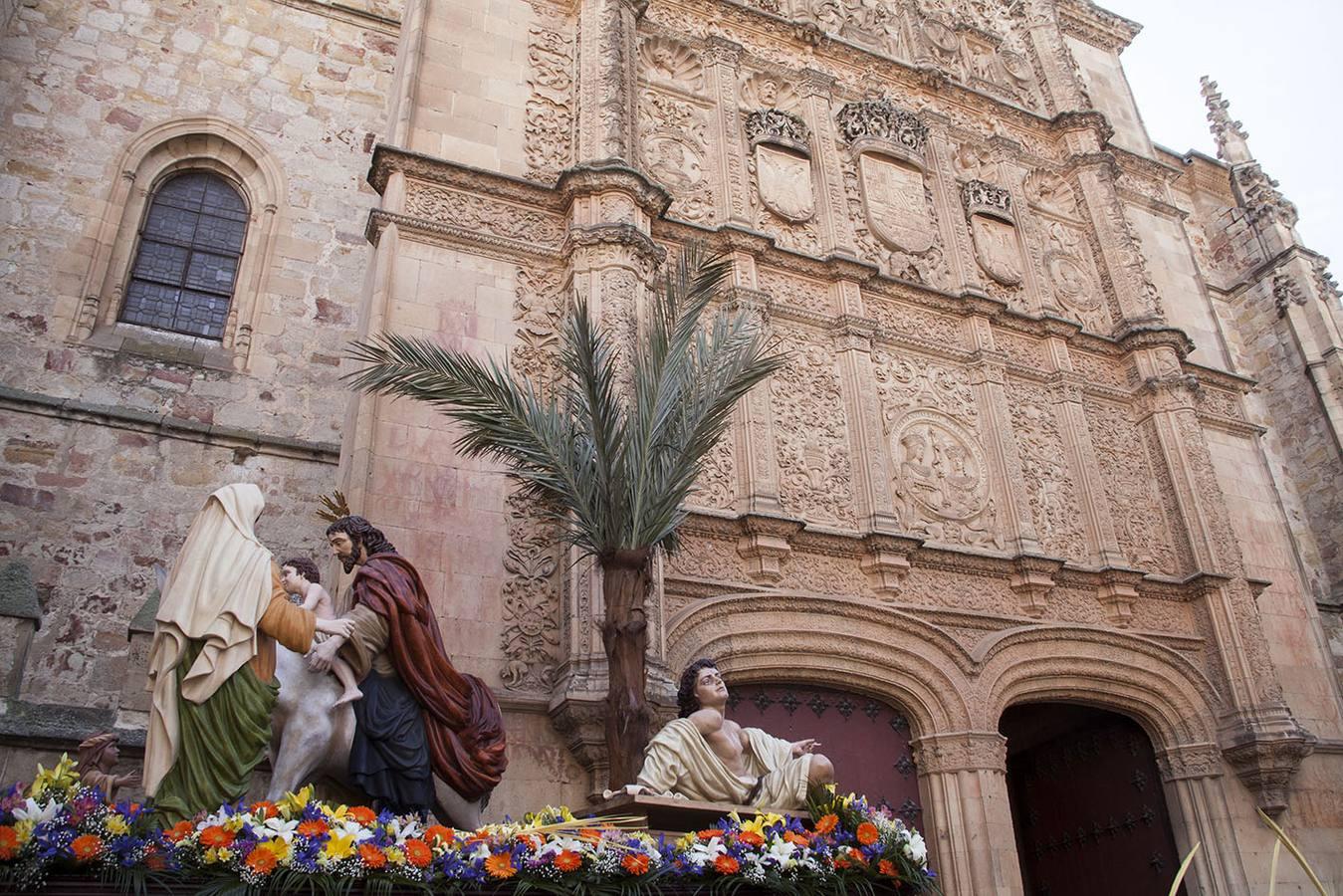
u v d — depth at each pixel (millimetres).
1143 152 23203
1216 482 17219
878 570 13742
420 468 11523
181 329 13891
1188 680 15562
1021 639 14430
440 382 9711
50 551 11828
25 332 12758
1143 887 15320
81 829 5281
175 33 15398
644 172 15398
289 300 14367
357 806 6879
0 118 13688
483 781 7582
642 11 16531
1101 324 18953
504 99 14664
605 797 8766
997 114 20469
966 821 12828
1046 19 22422
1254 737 14852
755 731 8594
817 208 16688
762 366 10305
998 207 18703
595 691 10352
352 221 15312
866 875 7426
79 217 13672
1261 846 14695
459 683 7750
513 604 11227
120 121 14477
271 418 13555
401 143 13539
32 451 12156
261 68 15781
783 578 13055
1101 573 15664
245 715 6359
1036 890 17156
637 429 9891
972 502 15414
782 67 17953
